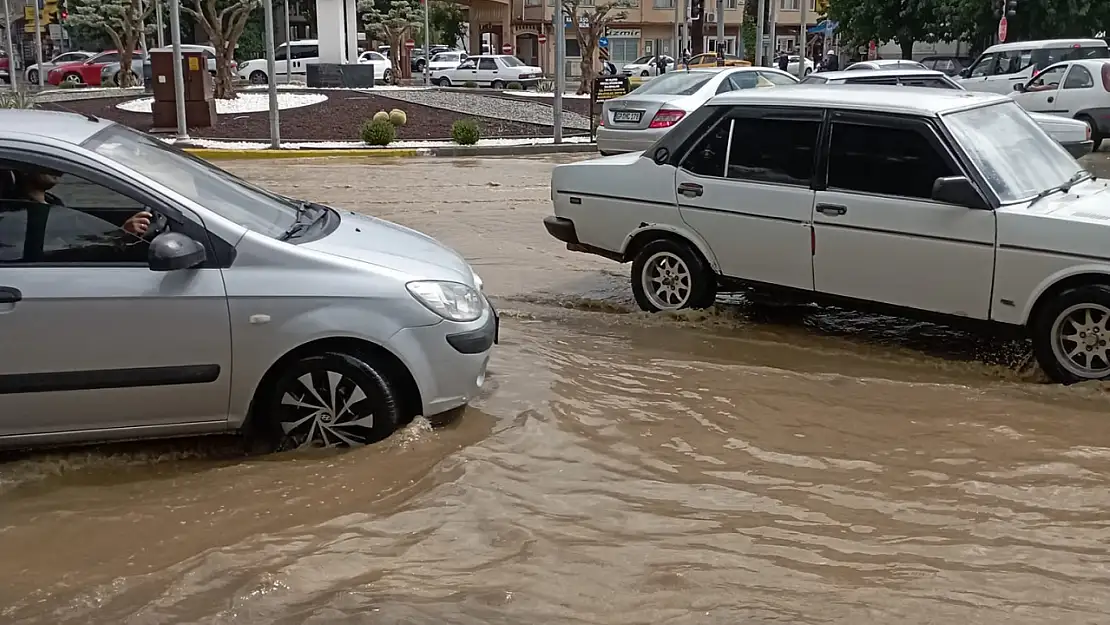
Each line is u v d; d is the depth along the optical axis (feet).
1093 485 15.70
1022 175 21.75
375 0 195.93
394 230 19.24
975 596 12.50
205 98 72.79
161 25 137.08
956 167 21.13
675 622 11.84
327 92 97.30
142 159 17.03
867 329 24.72
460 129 67.87
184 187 16.79
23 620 11.91
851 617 12.00
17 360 15.20
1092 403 19.15
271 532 14.03
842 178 22.45
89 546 13.71
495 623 11.79
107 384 15.55
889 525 14.40
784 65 148.36
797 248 23.09
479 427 17.67
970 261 20.92
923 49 157.28
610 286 28.71
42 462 16.26
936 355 22.62
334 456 16.35
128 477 15.89
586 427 17.84
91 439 15.97
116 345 15.46
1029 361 21.91
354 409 16.53
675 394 19.54
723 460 16.61
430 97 93.50
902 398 19.48
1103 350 19.93
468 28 234.17
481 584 12.66
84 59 148.77
